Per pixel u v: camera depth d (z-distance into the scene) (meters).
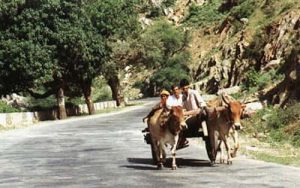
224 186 13.05
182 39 132.25
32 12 59.84
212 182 13.70
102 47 67.12
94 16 71.00
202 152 21.66
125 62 90.25
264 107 34.50
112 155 21.20
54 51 61.75
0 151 24.23
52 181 14.73
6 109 60.34
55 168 17.58
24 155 22.11
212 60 90.81
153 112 16.91
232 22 107.88
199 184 13.45
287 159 18.55
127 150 23.05
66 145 26.36
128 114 61.03
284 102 32.38
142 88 135.25
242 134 29.39
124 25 77.31
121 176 15.29
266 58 56.44
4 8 58.22
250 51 64.31
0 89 62.09
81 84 72.12
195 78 98.81
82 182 14.38
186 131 17.58
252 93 43.03
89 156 21.05
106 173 16.03
